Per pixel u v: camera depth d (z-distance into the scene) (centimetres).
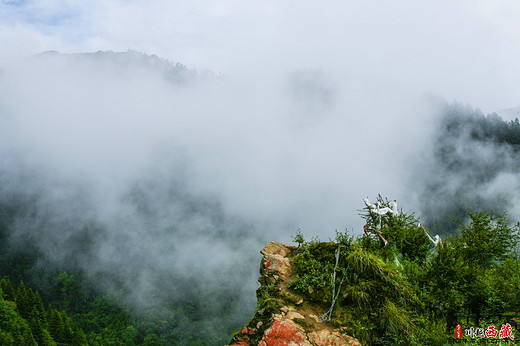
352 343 503
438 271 621
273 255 703
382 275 595
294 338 493
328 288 590
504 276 638
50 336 9069
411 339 516
